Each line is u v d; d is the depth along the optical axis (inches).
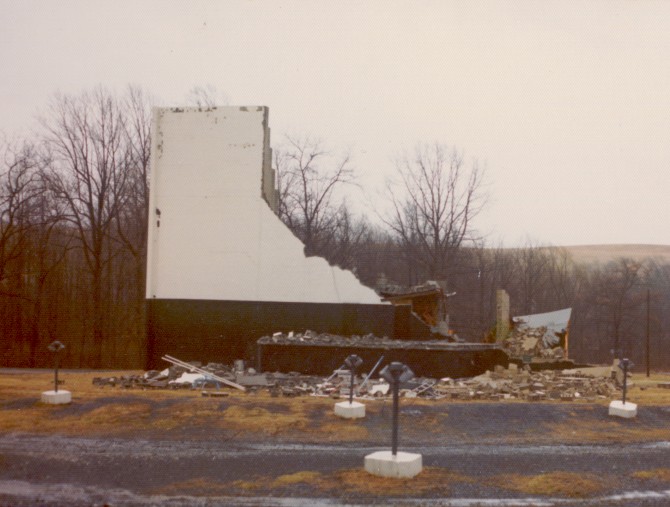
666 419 630.5
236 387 724.0
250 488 382.3
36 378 871.1
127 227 1888.5
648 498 382.9
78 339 1932.8
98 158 1776.6
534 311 2573.8
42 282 1772.9
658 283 3102.9
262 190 952.9
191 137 965.8
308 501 358.6
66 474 406.6
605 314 2691.9
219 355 938.1
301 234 2038.6
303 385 738.8
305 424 552.7
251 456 457.1
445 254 2145.7
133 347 1918.1
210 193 957.8
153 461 440.5
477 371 868.0
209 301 946.7
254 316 941.8
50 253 1920.5
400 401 656.4
